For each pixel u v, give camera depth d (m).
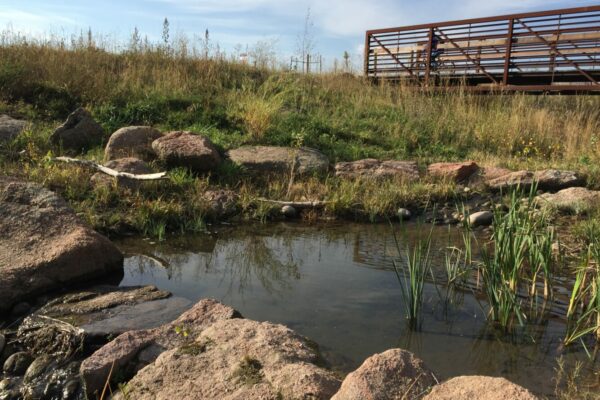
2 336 3.54
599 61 12.02
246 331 3.14
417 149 10.40
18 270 4.15
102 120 9.74
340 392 2.37
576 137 10.54
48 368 3.26
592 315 3.85
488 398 2.19
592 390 2.92
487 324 3.83
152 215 6.30
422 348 3.46
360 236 6.31
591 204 6.76
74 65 11.34
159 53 13.66
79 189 6.56
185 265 5.17
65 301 4.04
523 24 13.04
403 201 7.54
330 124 10.84
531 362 3.28
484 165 9.27
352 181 8.23
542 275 4.73
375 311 4.04
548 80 13.95
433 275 4.83
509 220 4.26
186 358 2.89
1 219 4.65
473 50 15.15
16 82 10.30
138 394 2.68
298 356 2.92
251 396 2.48
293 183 8.00
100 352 3.06
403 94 13.31
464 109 12.11
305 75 14.94
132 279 4.73
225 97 11.74
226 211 6.89
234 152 8.71
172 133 8.12
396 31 15.85
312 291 4.47
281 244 5.95
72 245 4.44
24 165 7.08
